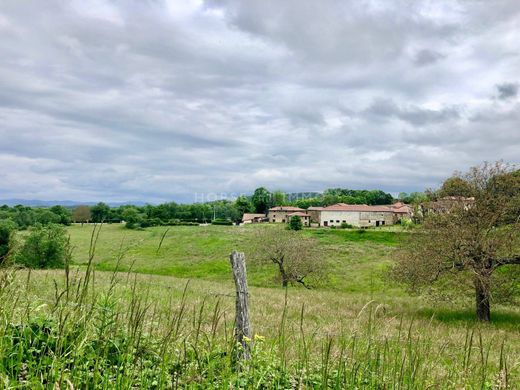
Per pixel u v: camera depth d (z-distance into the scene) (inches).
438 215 1005.8
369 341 218.7
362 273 2037.4
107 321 173.3
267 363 216.1
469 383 210.7
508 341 583.2
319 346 266.1
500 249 915.4
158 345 179.9
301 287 1898.4
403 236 1091.3
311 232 3368.6
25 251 1630.2
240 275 269.6
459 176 1021.2
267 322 531.2
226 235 3196.4
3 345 156.3
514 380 218.2
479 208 960.3
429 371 216.5
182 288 925.8
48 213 2657.5
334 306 892.6
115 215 3425.2
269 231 2089.1
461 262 938.1
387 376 208.5
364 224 5103.3
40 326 175.9
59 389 131.7
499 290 928.3
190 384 169.3
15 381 140.5
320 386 195.5
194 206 6195.9
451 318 928.3
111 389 151.1
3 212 2741.1
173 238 3085.6
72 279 171.9
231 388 173.0
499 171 983.0
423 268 960.9
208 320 343.9
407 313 853.8
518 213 964.0
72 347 160.1
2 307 168.7
